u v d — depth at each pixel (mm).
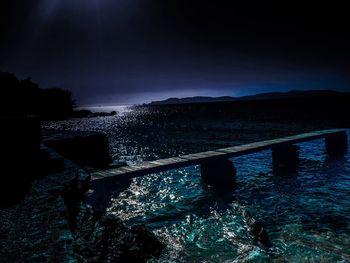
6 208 6867
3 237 5297
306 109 122875
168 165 16797
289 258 9141
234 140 41312
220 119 94625
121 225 8414
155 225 12461
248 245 10203
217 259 9305
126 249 7406
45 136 21984
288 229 11484
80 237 6742
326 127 52250
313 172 21453
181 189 17859
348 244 9969
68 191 8812
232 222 12445
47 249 4848
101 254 6367
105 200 14125
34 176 9867
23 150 10477
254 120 81125
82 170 11305
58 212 6637
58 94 113625
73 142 20766
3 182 9016
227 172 18562
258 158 28188
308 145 34438
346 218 12359
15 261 4430
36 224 5926
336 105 140125
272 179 20031
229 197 16156
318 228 11453
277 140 24828
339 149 29656
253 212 13617
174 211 14125
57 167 11234
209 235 11227
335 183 18062
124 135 57562
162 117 131000
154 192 17312
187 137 47812
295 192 16594
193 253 9781
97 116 163875
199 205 14898
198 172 22219
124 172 15297
